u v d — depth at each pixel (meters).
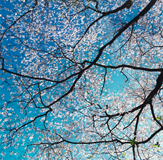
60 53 7.27
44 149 6.32
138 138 6.95
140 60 9.19
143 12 6.22
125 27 6.30
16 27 7.97
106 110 7.17
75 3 7.27
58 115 7.46
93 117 7.20
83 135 7.77
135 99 8.62
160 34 8.44
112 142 6.79
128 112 6.57
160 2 8.71
